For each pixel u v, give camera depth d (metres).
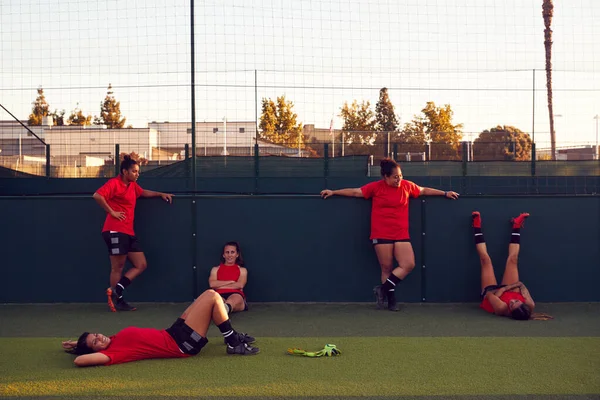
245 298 6.70
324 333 5.55
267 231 6.90
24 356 4.76
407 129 13.34
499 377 4.18
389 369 4.38
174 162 12.97
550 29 8.92
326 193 6.82
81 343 4.58
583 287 6.89
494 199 6.84
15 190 13.20
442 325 5.85
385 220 6.60
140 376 4.24
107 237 6.46
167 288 6.91
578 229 6.87
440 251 6.88
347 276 6.90
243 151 13.36
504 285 6.52
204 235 6.90
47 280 6.91
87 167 13.14
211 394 3.88
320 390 3.95
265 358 4.67
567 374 4.23
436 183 12.96
